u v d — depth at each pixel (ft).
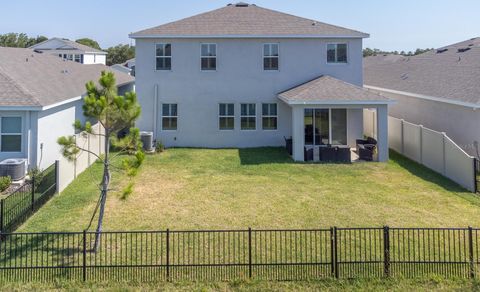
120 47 268.62
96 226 34.65
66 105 63.16
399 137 68.85
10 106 48.55
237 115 77.10
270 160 64.03
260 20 79.77
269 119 77.25
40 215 37.52
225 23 78.48
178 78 76.28
